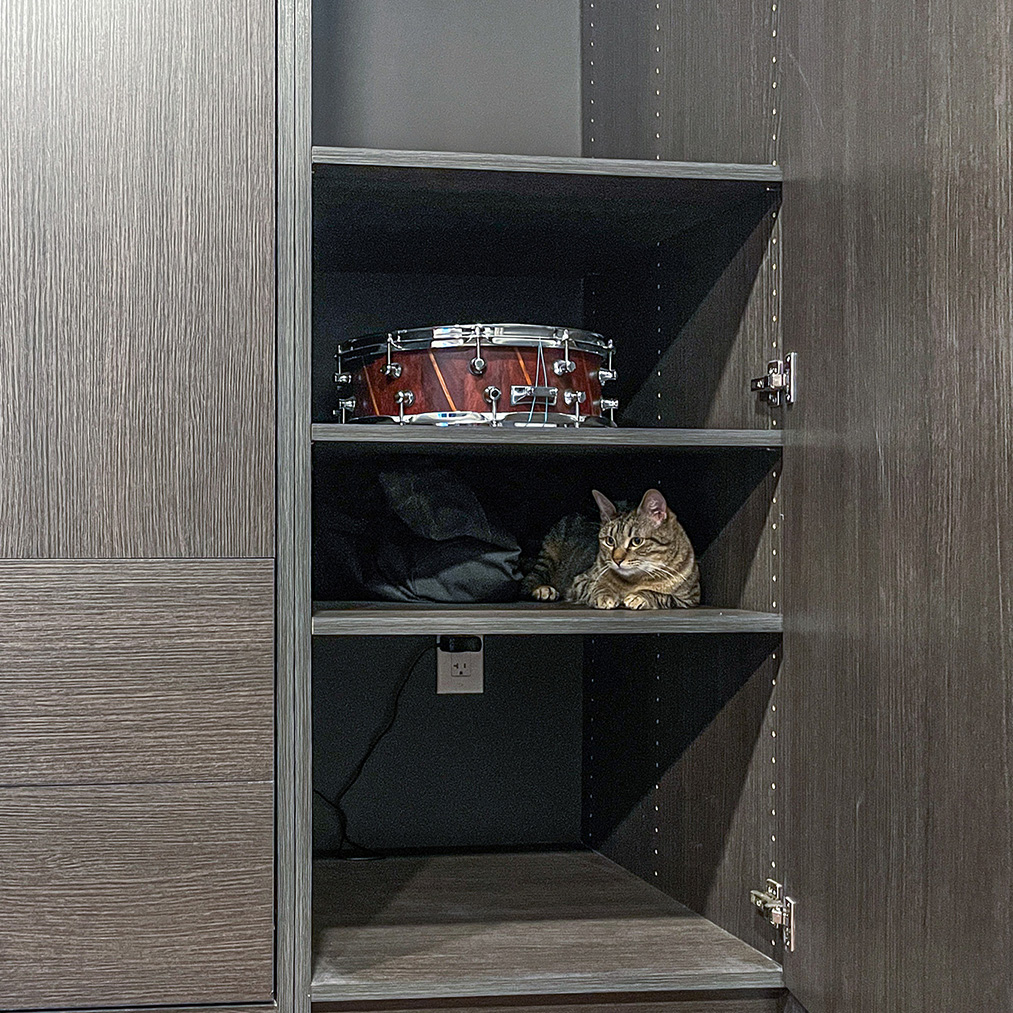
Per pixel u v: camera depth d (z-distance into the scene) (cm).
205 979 141
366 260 193
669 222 171
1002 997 104
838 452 136
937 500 115
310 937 143
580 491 211
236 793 141
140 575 139
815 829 141
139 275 139
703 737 172
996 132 105
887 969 124
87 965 138
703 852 171
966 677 110
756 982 149
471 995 144
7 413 137
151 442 139
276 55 142
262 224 141
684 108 178
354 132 202
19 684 137
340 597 179
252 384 141
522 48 207
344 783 205
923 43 117
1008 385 104
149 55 139
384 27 203
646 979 148
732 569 167
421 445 153
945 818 113
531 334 156
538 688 211
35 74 137
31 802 138
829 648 138
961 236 111
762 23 155
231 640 141
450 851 205
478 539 177
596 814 209
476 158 145
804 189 144
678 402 182
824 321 139
